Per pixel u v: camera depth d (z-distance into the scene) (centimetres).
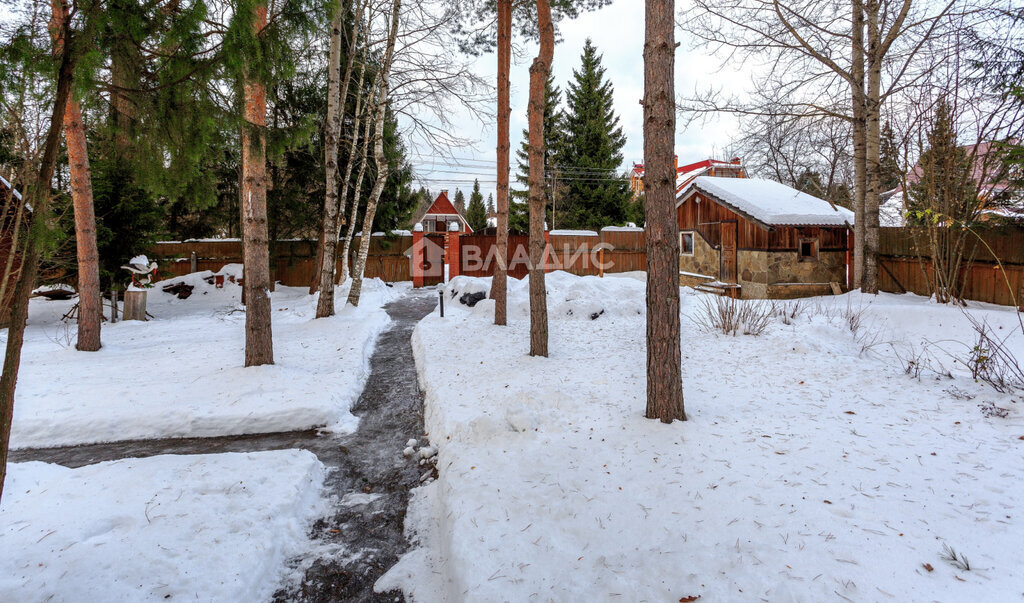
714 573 219
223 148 374
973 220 854
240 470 367
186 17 281
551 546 256
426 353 754
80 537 269
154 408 516
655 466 327
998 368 502
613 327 895
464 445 403
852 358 586
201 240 1772
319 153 1556
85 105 294
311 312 1212
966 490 266
